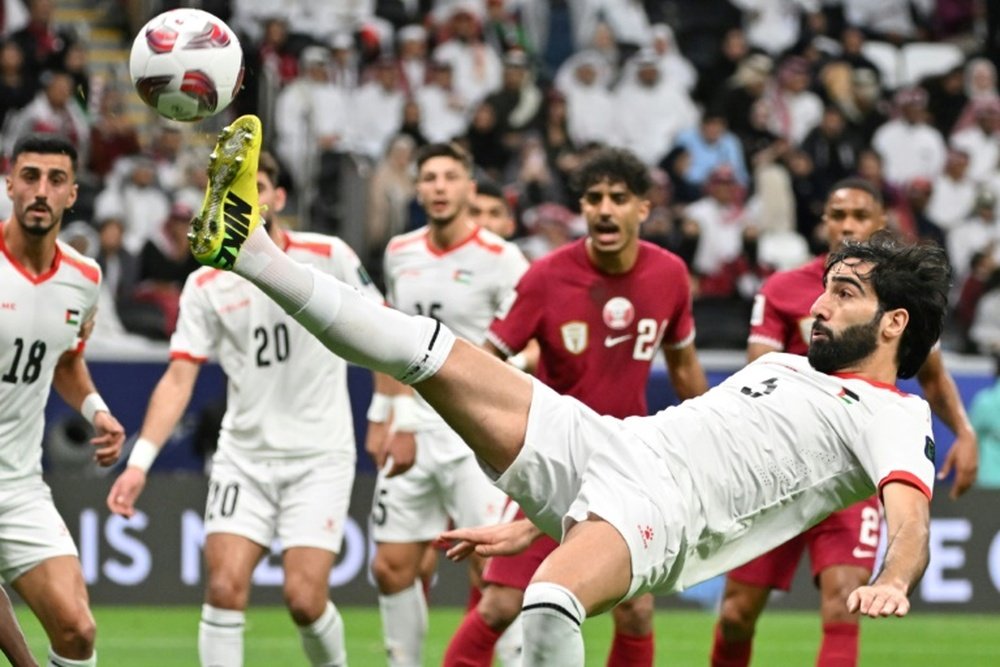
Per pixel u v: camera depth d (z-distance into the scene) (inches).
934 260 710.5
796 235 2181.3
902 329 707.4
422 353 676.1
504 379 690.2
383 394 1087.6
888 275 703.1
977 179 2351.1
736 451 684.7
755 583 989.2
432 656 1288.1
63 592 837.2
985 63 2470.5
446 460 1078.4
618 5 2470.5
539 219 1953.7
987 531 1578.5
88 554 1510.8
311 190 2044.8
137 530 1519.4
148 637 1359.5
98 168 2048.5
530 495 695.1
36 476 869.8
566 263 951.0
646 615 954.7
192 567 1523.1
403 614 1087.0
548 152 2178.9
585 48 2464.3
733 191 2133.4
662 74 2353.6
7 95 2059.5
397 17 2418.8
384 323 674.2
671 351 983.0
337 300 667.4
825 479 697.0
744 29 2527.1
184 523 1523.1
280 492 983.6
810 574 1603.1
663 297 951.0
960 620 1550.2
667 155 2237.9
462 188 1123.3
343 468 990.4
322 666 981.8
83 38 2295.8
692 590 1600.6
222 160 643.5
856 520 961.5
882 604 609.3
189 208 1929.1
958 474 1026.1
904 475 667.4
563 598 631.2
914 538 643.5
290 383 984.3
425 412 1088.2
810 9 2546.8
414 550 1088.8
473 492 1077.8
